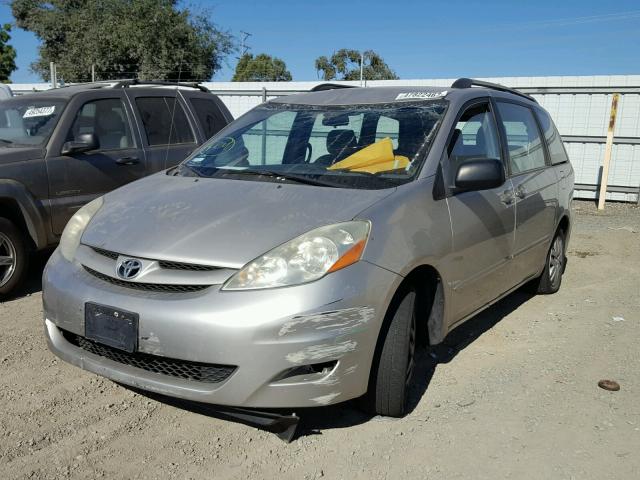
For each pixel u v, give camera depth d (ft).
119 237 10.97
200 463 10.11
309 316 9.53
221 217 10.93
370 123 13.75
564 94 42.63
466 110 14.19
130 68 91.61
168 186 12.92
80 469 9.86
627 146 41.55
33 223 18.01
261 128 14.73
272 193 11.74
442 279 11.96
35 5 100.01
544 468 10.19
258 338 9.41
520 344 15.55
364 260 10.16
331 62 138.72
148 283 10.20
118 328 10.11
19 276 17.97
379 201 11.10
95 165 19.54
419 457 10.40
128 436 10.85
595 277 22.36
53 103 19.92
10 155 17.84
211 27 91.97
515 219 15.14
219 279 9.83
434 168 12.41
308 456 10.35
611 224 33.99
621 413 12.04
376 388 11.02
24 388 12.50
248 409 9.95
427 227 11.55
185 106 22.99
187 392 9.84
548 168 18.26
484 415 11.84
